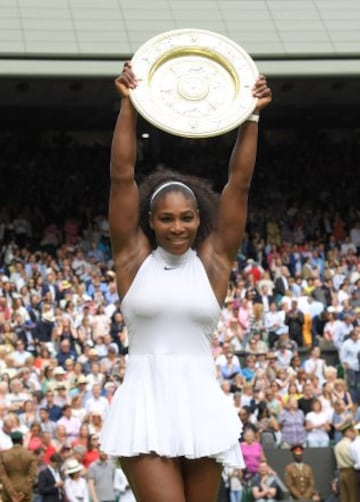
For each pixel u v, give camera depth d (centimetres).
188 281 870
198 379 858
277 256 5234
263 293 4741
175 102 878
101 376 3656
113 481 3014
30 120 6394
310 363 4022
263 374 3806
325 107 6419
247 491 3189
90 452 3081
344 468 3228
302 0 5503
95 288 4609
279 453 3412
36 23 5219
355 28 5347
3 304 4275
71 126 6506
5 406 3359
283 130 6644
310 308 4569
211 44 892
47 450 3097
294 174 6228
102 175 6144
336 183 6225
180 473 851
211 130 871
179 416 845
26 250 4906
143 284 867
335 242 5691
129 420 851
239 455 860
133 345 873
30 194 5944
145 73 883
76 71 5062
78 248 5247
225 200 898
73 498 2988
